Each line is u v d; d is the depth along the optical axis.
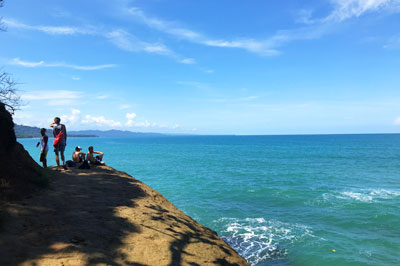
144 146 112.88
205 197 17.03
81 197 5.79
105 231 4.13
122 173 9.77
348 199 16.09
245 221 12.16
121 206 5.63
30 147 88.00
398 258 8.42
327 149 75.81
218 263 4.25
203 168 33.81
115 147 103.31
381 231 10.74
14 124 6.30
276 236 10.33
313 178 24.95
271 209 14.19
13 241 3.23
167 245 4.14
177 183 22.48
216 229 11.14
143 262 3.44
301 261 8.36
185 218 6.47
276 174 27.84
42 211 4.49
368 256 8.56
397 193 17.86
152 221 5.11
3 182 5.01
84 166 9.45
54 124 9.04
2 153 5.59
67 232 3.82
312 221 12.10
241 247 9.42
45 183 5.95
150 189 8.24
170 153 65.88
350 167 33.75
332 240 9.86
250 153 63.78
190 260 3.93
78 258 3.13
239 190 19.17
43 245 3.32
